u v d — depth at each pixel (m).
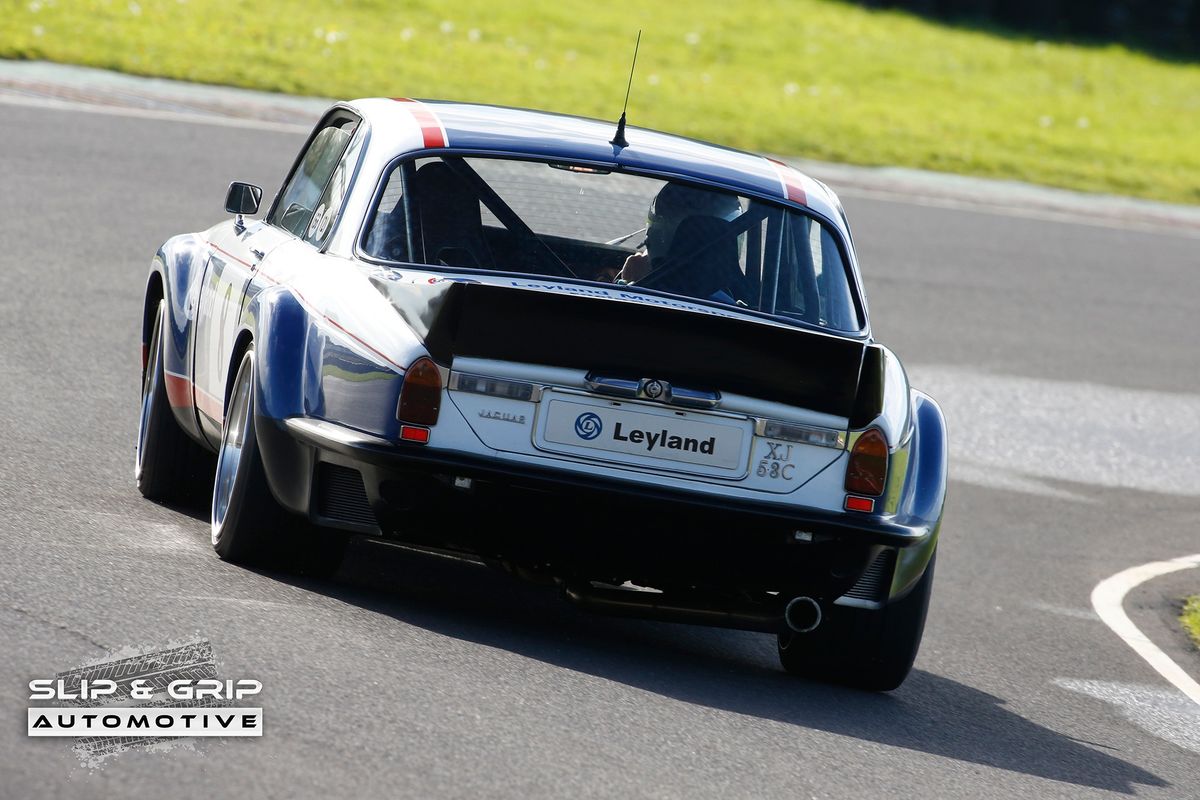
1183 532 41.66
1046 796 18.36
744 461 19.72
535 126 23.45
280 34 93.75
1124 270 73.94
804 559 19.88
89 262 45.41
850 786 17.11
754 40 126.81
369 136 23.17
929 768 18.58
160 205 53.19
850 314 22.02
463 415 19.30
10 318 38.50
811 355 19.78
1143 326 64.81
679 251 21.95
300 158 26.67
